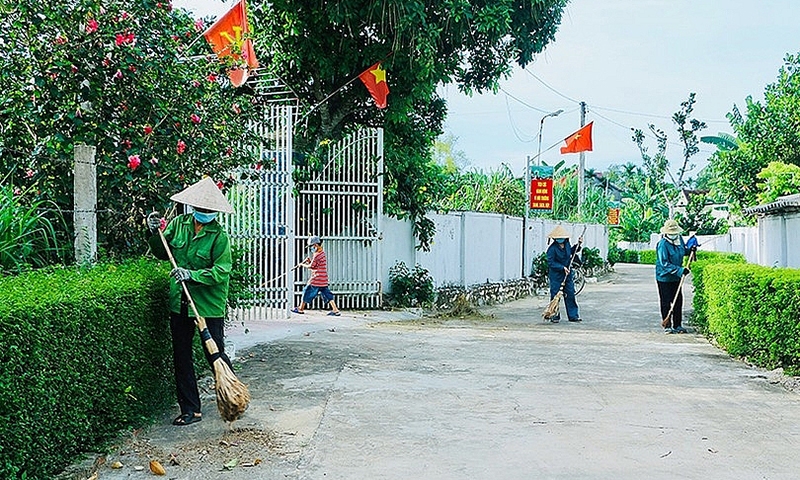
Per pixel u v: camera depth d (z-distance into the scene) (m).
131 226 8.38
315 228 15.69
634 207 56.28
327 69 16.12
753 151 27.80
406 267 17.03
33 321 4.70
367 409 7.26
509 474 5.43
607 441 6.25
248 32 11.73
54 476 5.22
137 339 6.49
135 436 6.29
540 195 25.92
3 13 7.73
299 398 7.70
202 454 5.90
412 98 16.53
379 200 15.95
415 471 5.50
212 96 9.08
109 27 7.97
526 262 25.17
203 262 6.79
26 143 8.07
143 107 8.29
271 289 14.02
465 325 14.48
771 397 7.94
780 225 19.00
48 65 7.83
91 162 7.48
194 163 8.81
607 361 10.09
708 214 42.56
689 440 6.29
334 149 15.78
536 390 8.16
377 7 14.66
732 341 10.55
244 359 9.83
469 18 15.54
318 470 5.54
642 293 22.78
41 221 7.36
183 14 9.02
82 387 5.48
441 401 7.60
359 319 14.44
